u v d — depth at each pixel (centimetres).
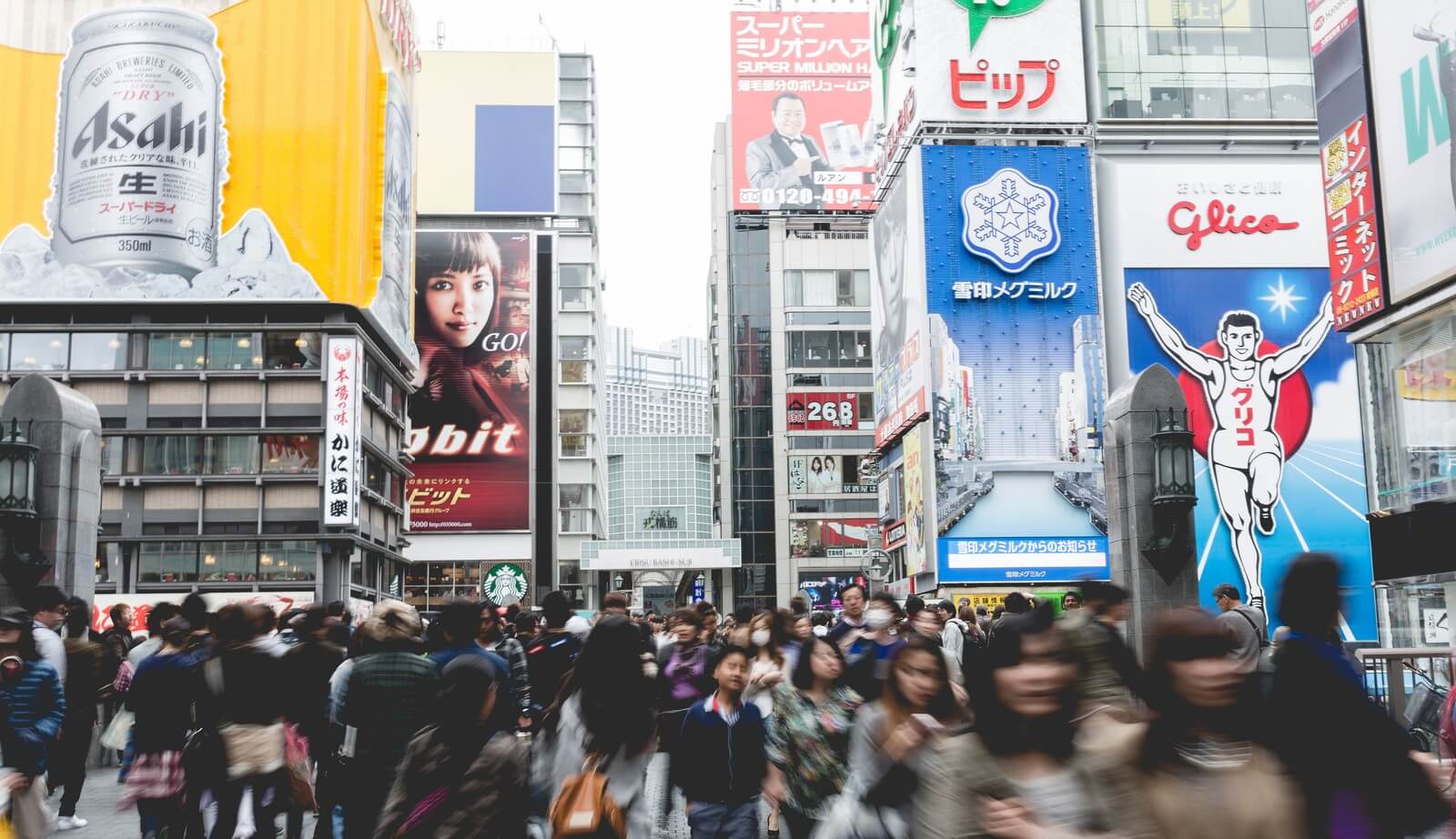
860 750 620
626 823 599
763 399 9000
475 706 536
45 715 907
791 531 8706
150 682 1031
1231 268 5406
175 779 1023
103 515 5009
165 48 5234
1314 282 5394
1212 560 5134
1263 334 5350
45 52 5219
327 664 1070
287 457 5091
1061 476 5306
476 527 7650
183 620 1076
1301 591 531
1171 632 453
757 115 9150
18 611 907
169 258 5147
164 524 5022
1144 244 5419
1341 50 2488
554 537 7919
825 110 9169
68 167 5175
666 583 10681
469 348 7806
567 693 622
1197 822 441
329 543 5031
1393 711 1259
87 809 1515
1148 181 5459
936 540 5256
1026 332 5388
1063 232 5444
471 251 7894
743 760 777
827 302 9038
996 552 5256
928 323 5381
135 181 5159
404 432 6338
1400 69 2286
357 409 5106
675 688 1296
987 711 431
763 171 9094
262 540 5022
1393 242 2314
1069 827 418
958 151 5491
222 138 5241
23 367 5106
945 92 5512
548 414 7994
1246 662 972
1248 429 5259
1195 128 5484
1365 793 490
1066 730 432
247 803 945
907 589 5850
